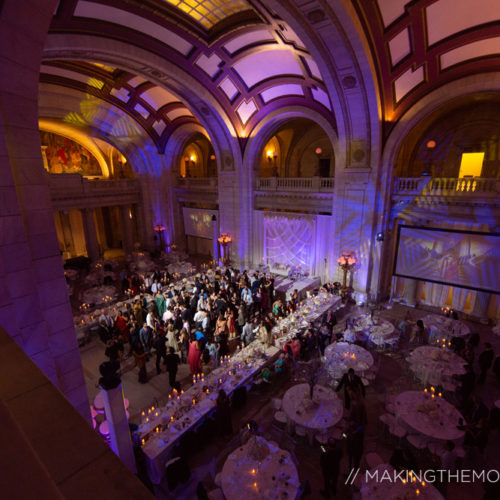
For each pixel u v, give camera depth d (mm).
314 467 6859
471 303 13453
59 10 9578
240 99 16250
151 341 10203
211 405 7703
